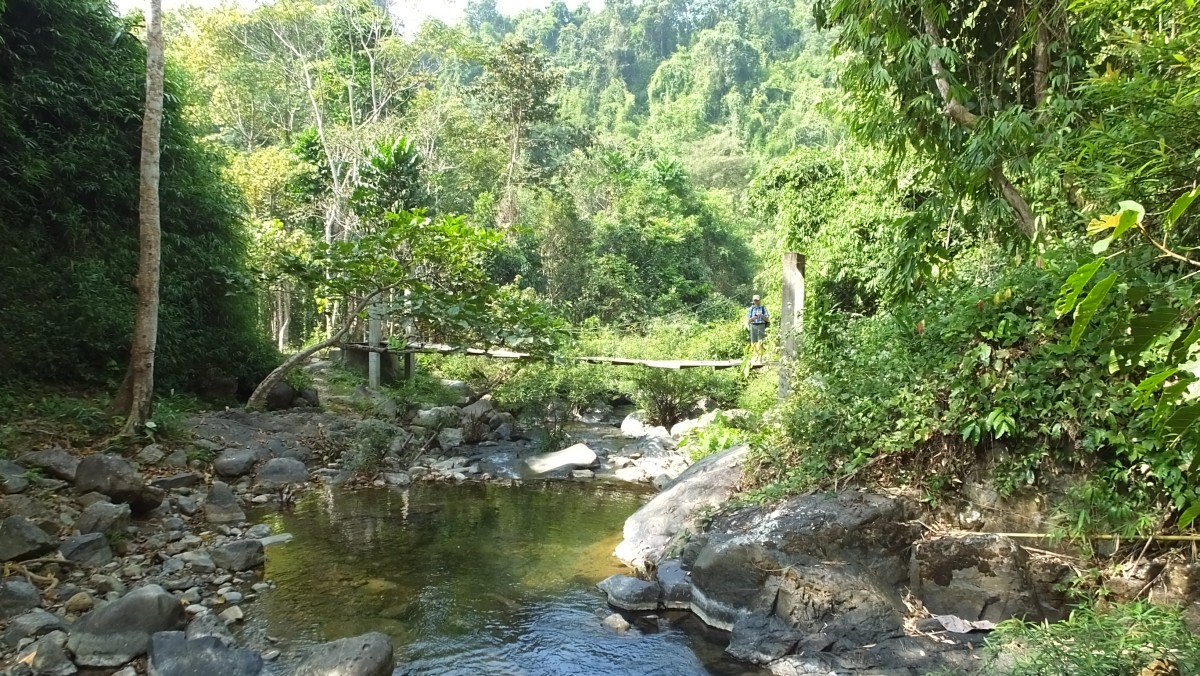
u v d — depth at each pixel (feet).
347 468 23.35
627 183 91.86
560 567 15.81
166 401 24.97
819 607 12.10
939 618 12.23
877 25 13.88
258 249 35.78
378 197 42.04
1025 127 12.05
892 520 13.30
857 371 15.67
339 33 65.36
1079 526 12.14
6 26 23.81
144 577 13.89
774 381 22.56
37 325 22.97
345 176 57.21
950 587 12.45
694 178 120.06
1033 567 12.51
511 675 11.23
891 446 13.98
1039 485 13.12
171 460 20.25
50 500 15.74
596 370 34.96
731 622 12.85
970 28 15.23
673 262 84.33
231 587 13.99
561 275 72.90
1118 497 12.21
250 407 27.43
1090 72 12.06
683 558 14.67
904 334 15.02
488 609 13.57
